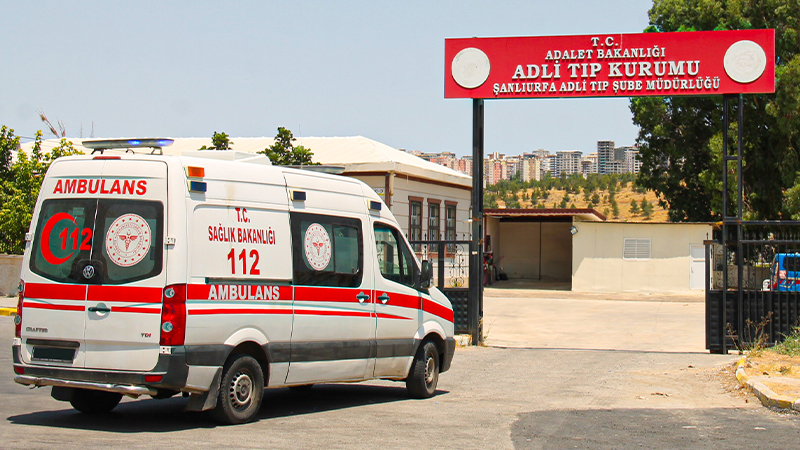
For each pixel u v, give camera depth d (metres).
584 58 15.90
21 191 24.56
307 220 8.74
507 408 9.41
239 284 7.84
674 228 36.38
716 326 15.60
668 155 44.00
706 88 15.39
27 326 7.68
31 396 9.49
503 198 136.00
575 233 36.84
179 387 7.27
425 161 37.34
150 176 7.51
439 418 8.66
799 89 33.94
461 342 16.61
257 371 8.03
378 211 9.97
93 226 7.59
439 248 17.28
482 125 16.73
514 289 37.94
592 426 8.27
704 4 38.56
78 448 6.54
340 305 9.02
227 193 7.88
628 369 13.29
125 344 7.31
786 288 15.23
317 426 7.99
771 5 37.31
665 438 7.69
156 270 7.32
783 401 9.27
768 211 39.59
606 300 31.69
